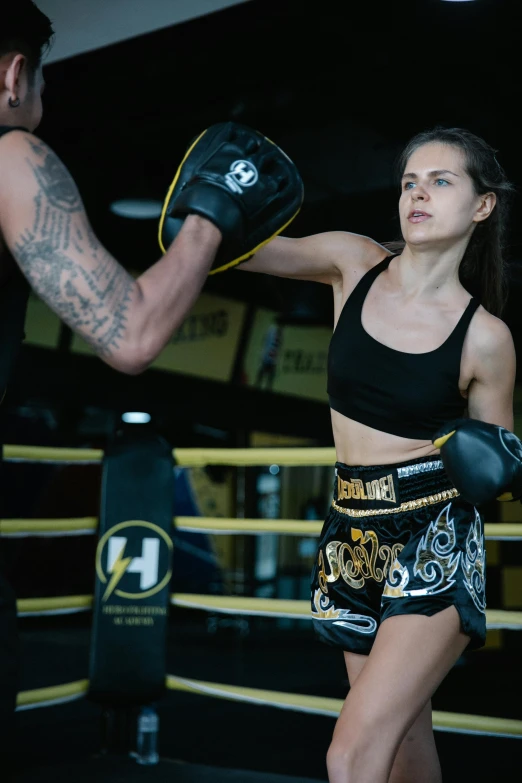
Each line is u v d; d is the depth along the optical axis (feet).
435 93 14.71
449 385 5.15
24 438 31.35
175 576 32.17
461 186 5.22
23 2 3.72
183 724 12.61
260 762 10.28
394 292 5.40
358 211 17.81
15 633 3.88
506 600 21.94
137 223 21.52
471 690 16.84
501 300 5.76
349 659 5.48
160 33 12.64
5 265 3.56
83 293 3.29
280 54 13.55
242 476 33.09
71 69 13.70
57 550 29.71
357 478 5.38
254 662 20.65
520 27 12.96
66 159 17.43
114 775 8.27
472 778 9.75
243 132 3.91
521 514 22.09
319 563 5.67
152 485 8.93
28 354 22.61
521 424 24.98
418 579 4.95
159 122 15.65
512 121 15.03
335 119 16.15
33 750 10.04
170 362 25.79
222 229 3.56
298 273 5.82
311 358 29.76
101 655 8.68
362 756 4.36
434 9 12.68
